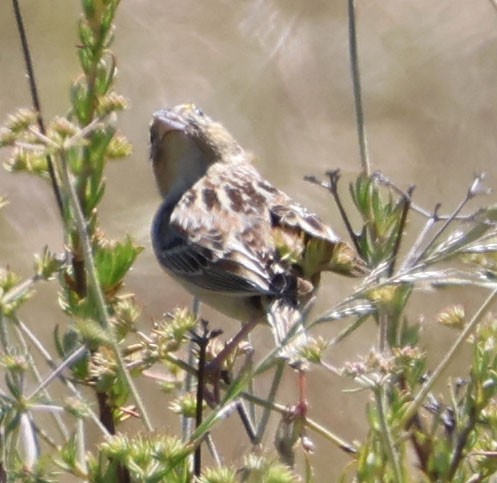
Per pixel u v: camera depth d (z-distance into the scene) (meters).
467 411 8.47
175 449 7.62
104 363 8.64
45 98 17.44
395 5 18.30
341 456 13.36
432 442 8.67
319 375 14.05
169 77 17.56
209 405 8.84
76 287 9.10
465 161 17.06
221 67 17.66
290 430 8.73
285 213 10.99
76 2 17.91
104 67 9.08
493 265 8.47
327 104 17.58
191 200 11.41
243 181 11.62
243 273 10.51
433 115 17.41
